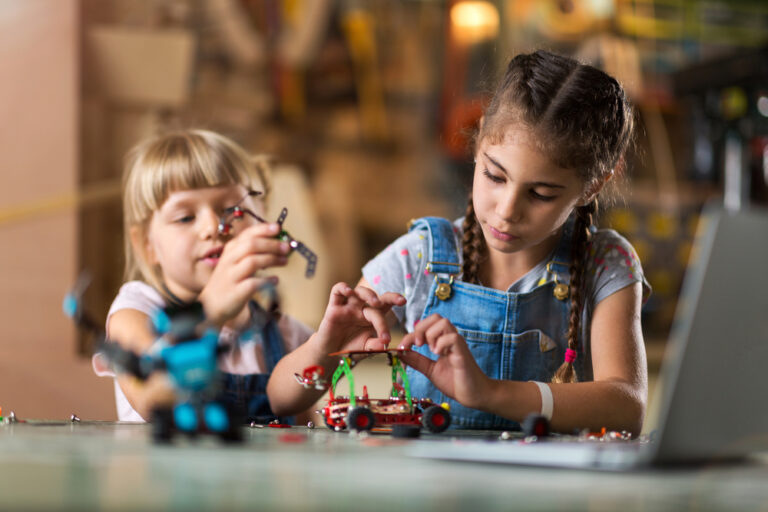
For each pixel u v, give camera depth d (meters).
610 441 0.76
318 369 0.89
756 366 0.55
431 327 0.95
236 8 3.62
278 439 0.73
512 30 3.87
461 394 0.94
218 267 1.08
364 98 3.91
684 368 0.50
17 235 2.26
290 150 3.79
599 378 1.13
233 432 0.63
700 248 0.52
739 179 3.25
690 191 3.56
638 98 3.66
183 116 3.20
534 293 1.23
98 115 2.60
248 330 0.69
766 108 3.17
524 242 1.08
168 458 0.54
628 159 1.31
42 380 2.17
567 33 3.91
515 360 1.22
